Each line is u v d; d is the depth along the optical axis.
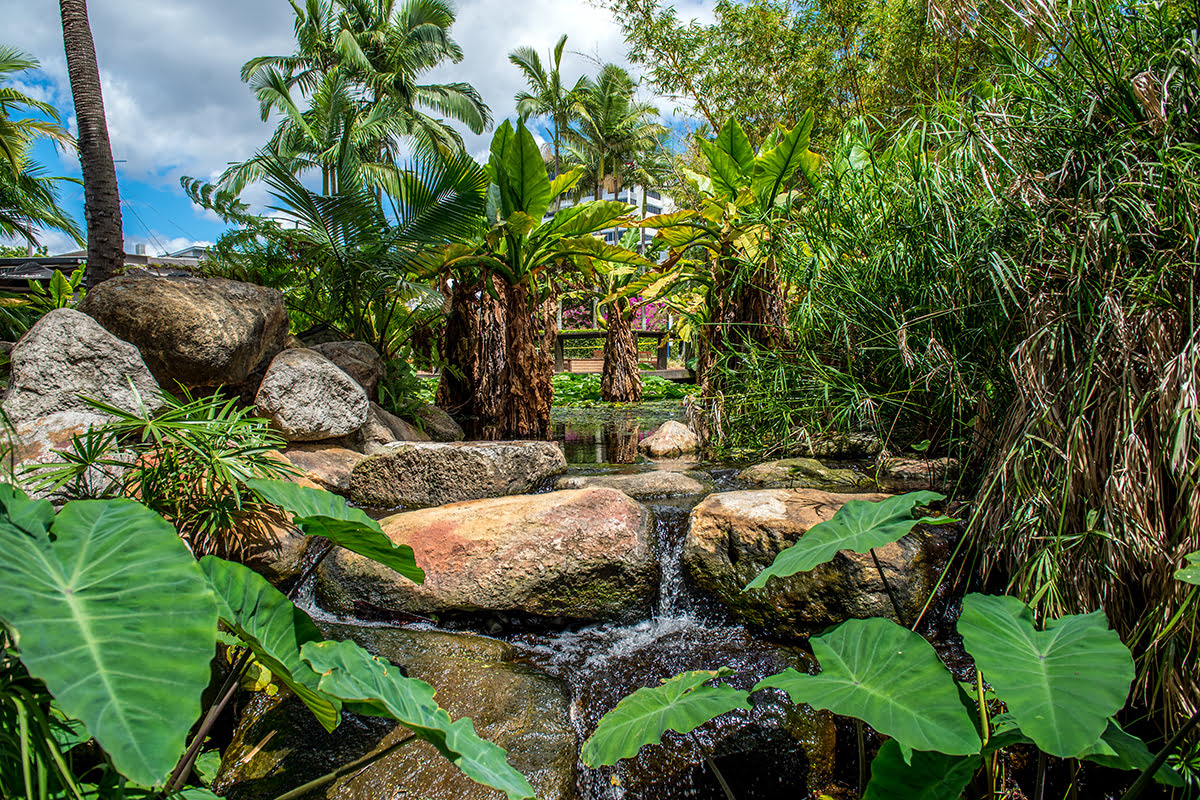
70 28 7.22
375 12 20.48
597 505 3.00
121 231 7.57
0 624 0.98
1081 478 1.99
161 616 0.99
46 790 0.94
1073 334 2.19
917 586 2.43
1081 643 1.25
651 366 16.64
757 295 5.01
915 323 3.33
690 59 9.23
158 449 2.57
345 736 2.05
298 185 6.32
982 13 2.63
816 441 4.39
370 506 3.84
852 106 8.30
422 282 7.52
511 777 1.31
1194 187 1.95
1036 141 2.51
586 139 26.33
